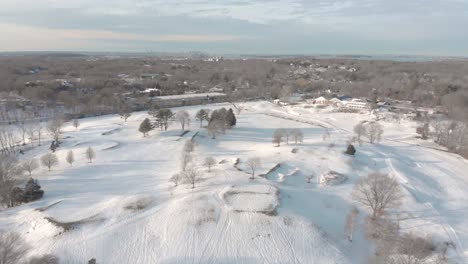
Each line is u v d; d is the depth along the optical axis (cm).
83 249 5597
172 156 10444
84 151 10644
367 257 5850
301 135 11350
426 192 8288
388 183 7156
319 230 6238
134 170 9300
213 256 5541
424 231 6594
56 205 6819
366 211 7206
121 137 12262
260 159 9606
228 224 6178
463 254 5972
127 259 5478
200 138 12188
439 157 11094
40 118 15638
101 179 8612
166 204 6788
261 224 6184
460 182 9094
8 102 17388
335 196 7756
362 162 9831
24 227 6147
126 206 6662
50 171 9075
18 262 5153
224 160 9706
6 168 7875
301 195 7512
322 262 5556
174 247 5700
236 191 7188
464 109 16212
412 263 5391
